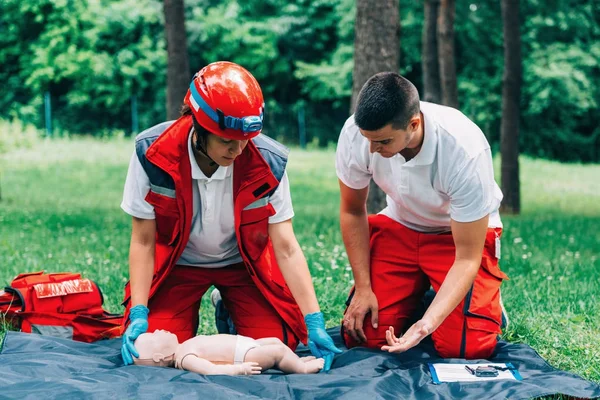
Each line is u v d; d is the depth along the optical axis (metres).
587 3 29.34
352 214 4.66
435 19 15.88
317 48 30.44
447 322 4.39
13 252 8.03
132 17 28.41
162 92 29.05
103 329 5.04
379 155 4.30
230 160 3.88
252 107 3.71
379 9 8.87
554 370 4.17
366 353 4.37
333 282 6.40
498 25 29.44
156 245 4.37
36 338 4.46
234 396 3.57
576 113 29.20
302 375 3.95
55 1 27.94
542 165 26.83
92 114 29.02
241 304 4.51
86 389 3.58
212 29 28.58
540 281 6.84
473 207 4.11
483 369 4.06
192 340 4.10
